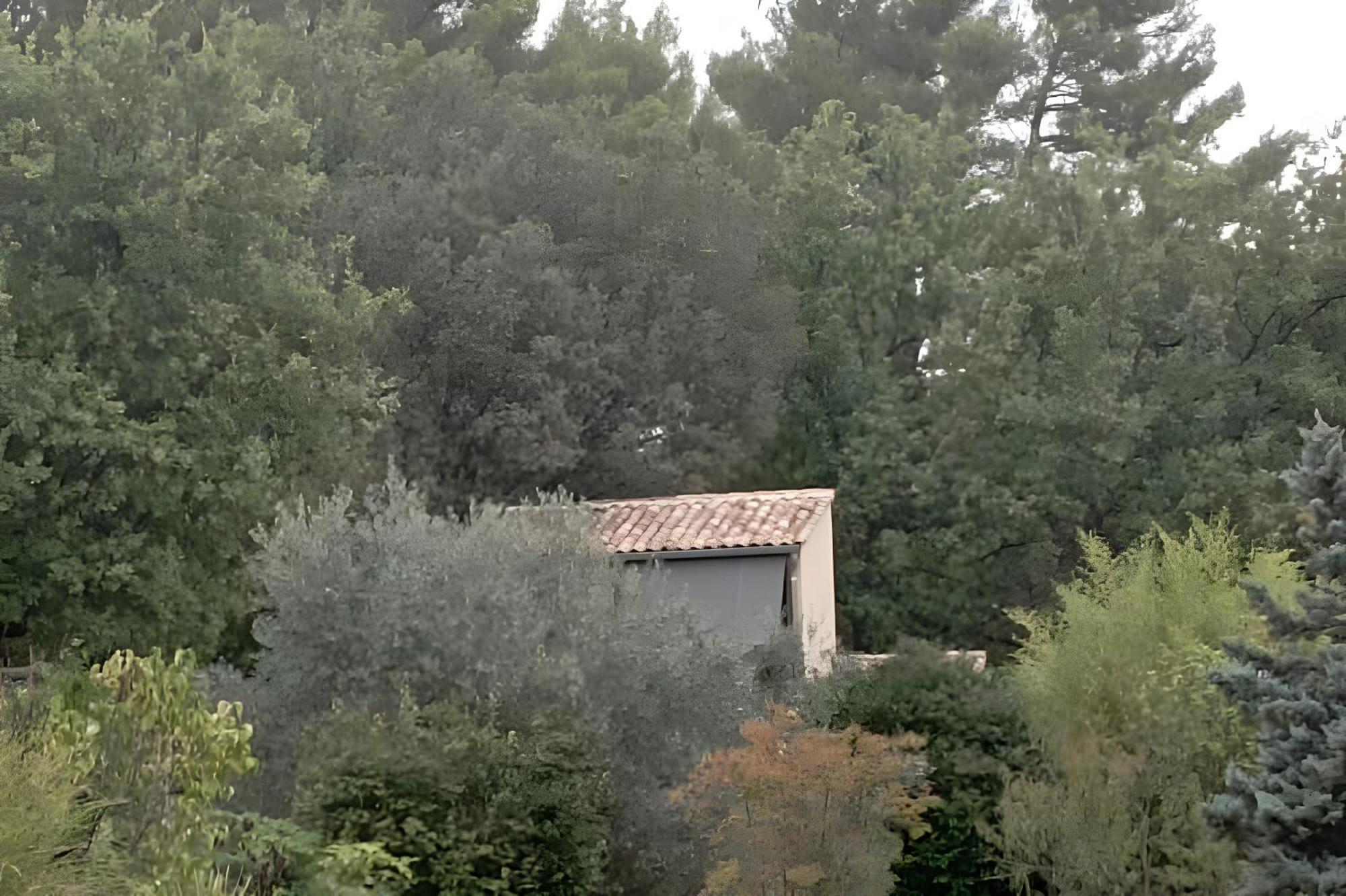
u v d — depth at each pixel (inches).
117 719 349.4
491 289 1352.1
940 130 1904.5
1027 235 1724.9
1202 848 501.7
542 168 1525.6
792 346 1578.5
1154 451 1556.3
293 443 1018.7
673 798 488.1
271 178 1054.4
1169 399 1542.8
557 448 1327.5
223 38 1385.3
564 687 531.5
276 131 1066.7
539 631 547.5
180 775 347.9
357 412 1117.1
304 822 438.6
